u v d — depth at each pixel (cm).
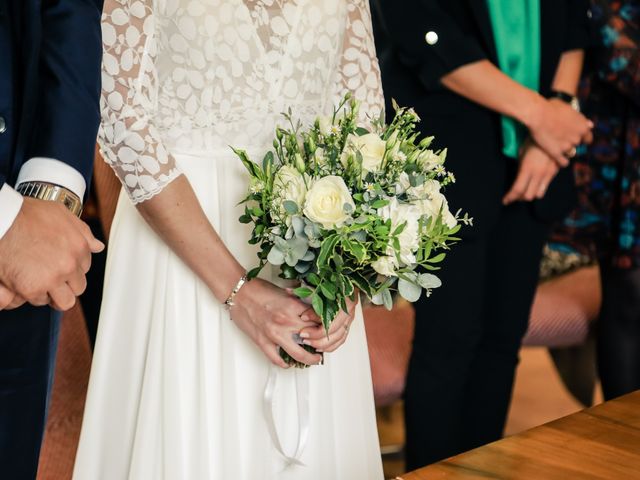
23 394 152
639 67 266
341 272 152
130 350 175
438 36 237
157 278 172
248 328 167
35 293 133
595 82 286
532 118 240
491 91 237
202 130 167
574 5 263
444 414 254
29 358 153
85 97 148
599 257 297
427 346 253
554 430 141
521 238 260
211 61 163
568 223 298
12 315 149
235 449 171
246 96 167
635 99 271
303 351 164
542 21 250
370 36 188
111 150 160
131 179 160
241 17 163
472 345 253
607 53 270
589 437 138
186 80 163
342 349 187
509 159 256
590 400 336
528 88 244
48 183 142
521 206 258
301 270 153
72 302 137
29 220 134
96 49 151
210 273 166
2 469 152
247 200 158
